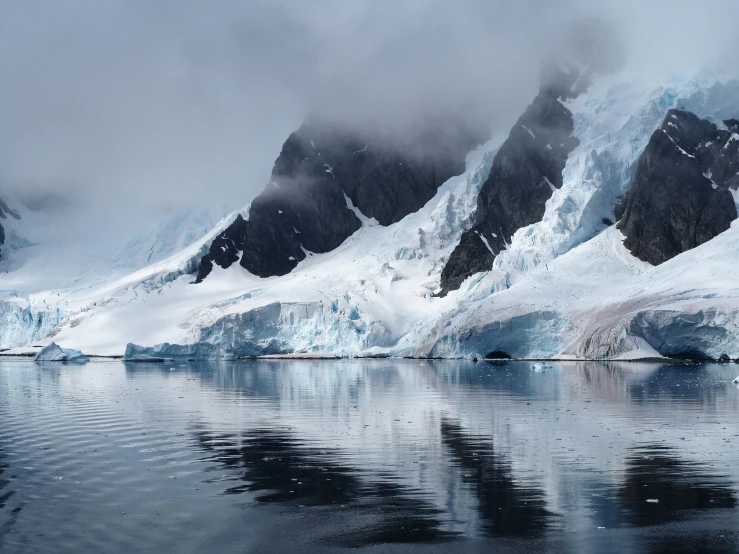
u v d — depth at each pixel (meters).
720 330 132.88
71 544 32.81
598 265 168.50
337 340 184.62
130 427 60.97
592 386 90.88
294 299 192.25
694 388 86.69
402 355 176.50
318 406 74.12
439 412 68.38
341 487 40.56
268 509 37.03
